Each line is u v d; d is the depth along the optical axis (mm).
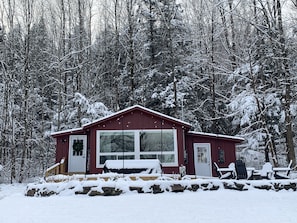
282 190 9398
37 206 7141
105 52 25562
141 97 22188
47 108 23172
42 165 21141
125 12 22125
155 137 14117
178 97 20281
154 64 22984
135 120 14234
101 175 10758
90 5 24781
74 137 15336
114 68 25125
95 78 24172
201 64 21281
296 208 6746
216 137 15711
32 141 20703
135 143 13977
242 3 17406
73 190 8938
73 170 14969
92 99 21812
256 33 17812
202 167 15539
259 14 16844
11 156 18828
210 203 7352
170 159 13875
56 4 22719
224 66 19906
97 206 7086
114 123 14172
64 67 21922
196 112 22078
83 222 5578
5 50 20250
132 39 20641
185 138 15844
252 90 16422
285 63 15500
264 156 20234
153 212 6375
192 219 5734
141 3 22547
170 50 20828
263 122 15805
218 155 15641
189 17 22641
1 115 19672
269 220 5602
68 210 6645
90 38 24594
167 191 9008
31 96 20344
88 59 22953
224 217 5883
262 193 8797
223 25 20688
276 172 12000
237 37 20422
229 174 11391
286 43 15633
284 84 15258
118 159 13758
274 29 16156
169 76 21812
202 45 21797
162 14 21234
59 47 22172
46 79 23766
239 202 7496
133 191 8930
